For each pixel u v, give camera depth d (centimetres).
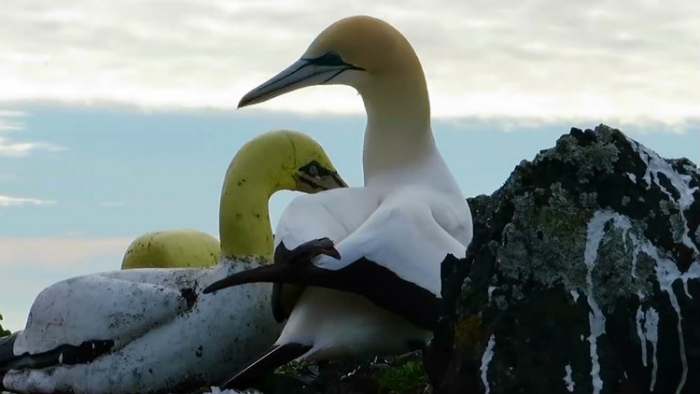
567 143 939
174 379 1239
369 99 1259
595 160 929
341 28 1255
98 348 1244
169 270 1274
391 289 1092
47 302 1274
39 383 1274
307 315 1143
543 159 941
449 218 1186
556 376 872
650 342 877
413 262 1105
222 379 1252
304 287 1158
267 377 1152
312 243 1080
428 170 1240
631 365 876
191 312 1235
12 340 1309
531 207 918
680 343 877
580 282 892
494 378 881
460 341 905
